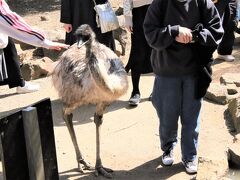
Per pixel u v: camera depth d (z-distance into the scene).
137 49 6.72
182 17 4.97
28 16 12.65
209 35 4.91
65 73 5.29
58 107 6.96
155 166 5.54
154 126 6.36
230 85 7.14
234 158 5.49
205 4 4.97
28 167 4.01
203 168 5.18
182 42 4.89
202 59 5.05
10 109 7.02
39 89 7.57
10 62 7.10
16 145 3.92
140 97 7.07
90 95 5.18
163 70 5.13
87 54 5.16
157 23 5.00
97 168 5.40
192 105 5.21
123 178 5.35
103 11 6.56
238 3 8.38
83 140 6.10
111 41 6.82
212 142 5.92
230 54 8.48
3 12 4.98
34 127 3.98
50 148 4.18
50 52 8.65
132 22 6.64
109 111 6.76
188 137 5.30
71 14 6.64
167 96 5.20
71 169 5.54
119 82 5.19
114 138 6.12
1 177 5.43
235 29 8.64
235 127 6.17
